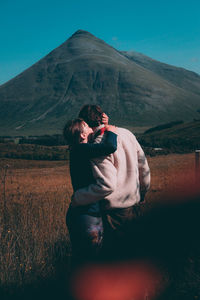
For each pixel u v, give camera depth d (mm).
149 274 2979
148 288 2762
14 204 6941
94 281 2596
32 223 4242
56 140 150375
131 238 2664
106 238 2594
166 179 13133
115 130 2592
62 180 24234
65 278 2924
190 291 2688
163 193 7418
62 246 3721
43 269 3248
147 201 6043
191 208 5121
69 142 2594
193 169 17281
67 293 2803
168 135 134250
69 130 2559
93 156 2377
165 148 80562
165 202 5824
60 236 3926
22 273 3174
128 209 2604
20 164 70562
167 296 2623
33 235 3809
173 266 3127
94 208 2531
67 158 79125
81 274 2602
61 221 4441
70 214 2607
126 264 2670
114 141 2416
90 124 2625
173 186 9336
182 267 3090
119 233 2588
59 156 78875
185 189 7250
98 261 2572
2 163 70250
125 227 2600
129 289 2691
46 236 3910
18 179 26359
